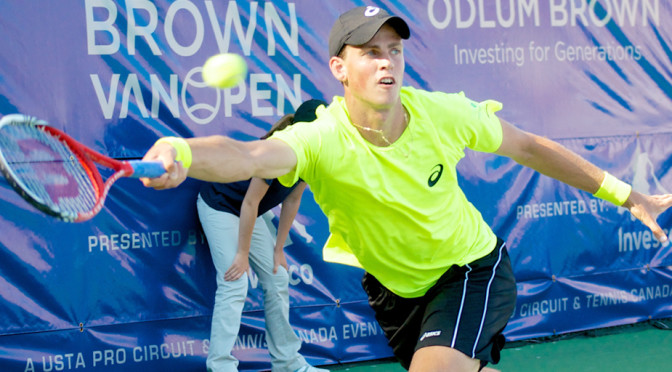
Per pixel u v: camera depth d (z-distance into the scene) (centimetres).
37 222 1023
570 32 1298
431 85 1212
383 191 642
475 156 1238
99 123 1046
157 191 1080
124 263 1065
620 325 1334
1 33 1002
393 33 622
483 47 1245
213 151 511
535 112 1277
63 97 1030
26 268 1019
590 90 1312
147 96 1068
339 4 1166
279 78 1132
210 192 1057
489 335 689
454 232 698
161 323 1084
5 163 411
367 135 634
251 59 1116
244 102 1115
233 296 1029
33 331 1024
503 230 1253
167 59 1076
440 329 686
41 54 1020
